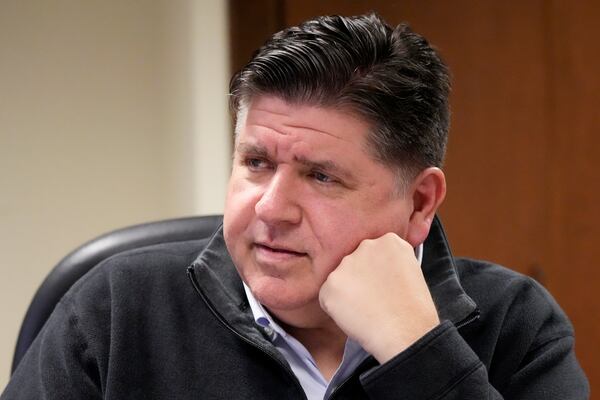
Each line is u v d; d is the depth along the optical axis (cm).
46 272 816
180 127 836
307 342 439
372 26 389
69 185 814
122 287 440
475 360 385
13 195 802
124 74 817
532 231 877
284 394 411
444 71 414
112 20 809
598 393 891
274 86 371
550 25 850
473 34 857
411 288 396
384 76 376
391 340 385
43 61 795
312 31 380
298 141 370
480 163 873
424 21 856
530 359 470
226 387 415
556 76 856
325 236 384
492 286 483
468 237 884
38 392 417
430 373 376
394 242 400
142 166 832
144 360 423
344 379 424
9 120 794
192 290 444
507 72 860
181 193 843
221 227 458
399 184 399
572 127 860
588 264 872
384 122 378
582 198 866
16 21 786
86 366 425
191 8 826
